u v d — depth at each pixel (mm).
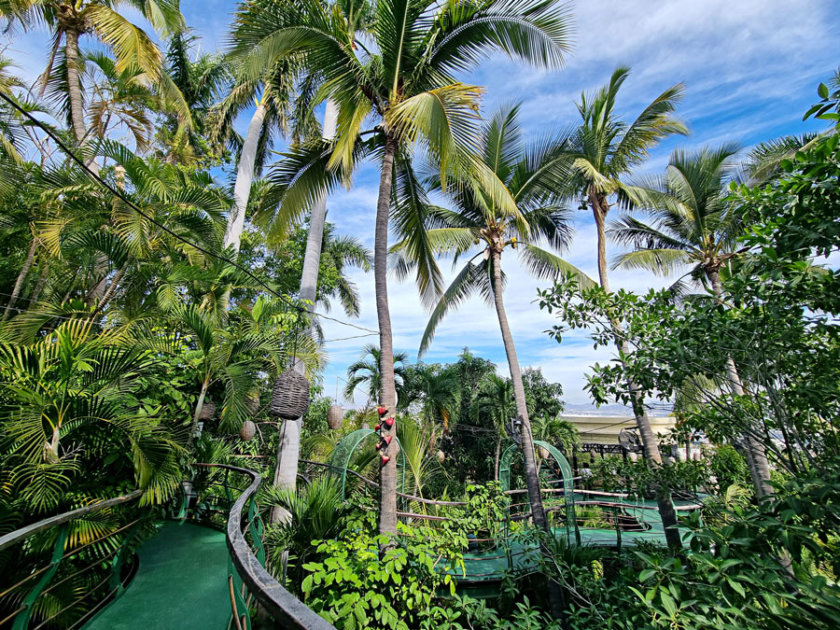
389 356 5895
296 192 7305
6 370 3752
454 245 10406
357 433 7938
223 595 3672
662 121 9883
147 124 11031
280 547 5086
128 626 3129
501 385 19625
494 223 9727
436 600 5145
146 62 8555
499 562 7656
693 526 2355
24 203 7504
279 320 6969
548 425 18859
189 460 5570
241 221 11039
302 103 11625
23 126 7973
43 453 3582
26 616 2332
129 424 3957
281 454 7824
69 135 8961
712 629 2010
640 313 3955
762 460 5535
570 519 8484
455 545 5191
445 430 21375
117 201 6723
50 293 8742
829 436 2941
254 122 11758
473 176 6453
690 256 11273
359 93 6176
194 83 13617
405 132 5590
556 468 17953
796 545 1960
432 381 19594
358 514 6336
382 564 4230
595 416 23781
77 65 8820
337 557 4172
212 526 5871
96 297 8117
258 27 5438
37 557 3555
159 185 6984
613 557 7062
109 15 8078
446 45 6336
